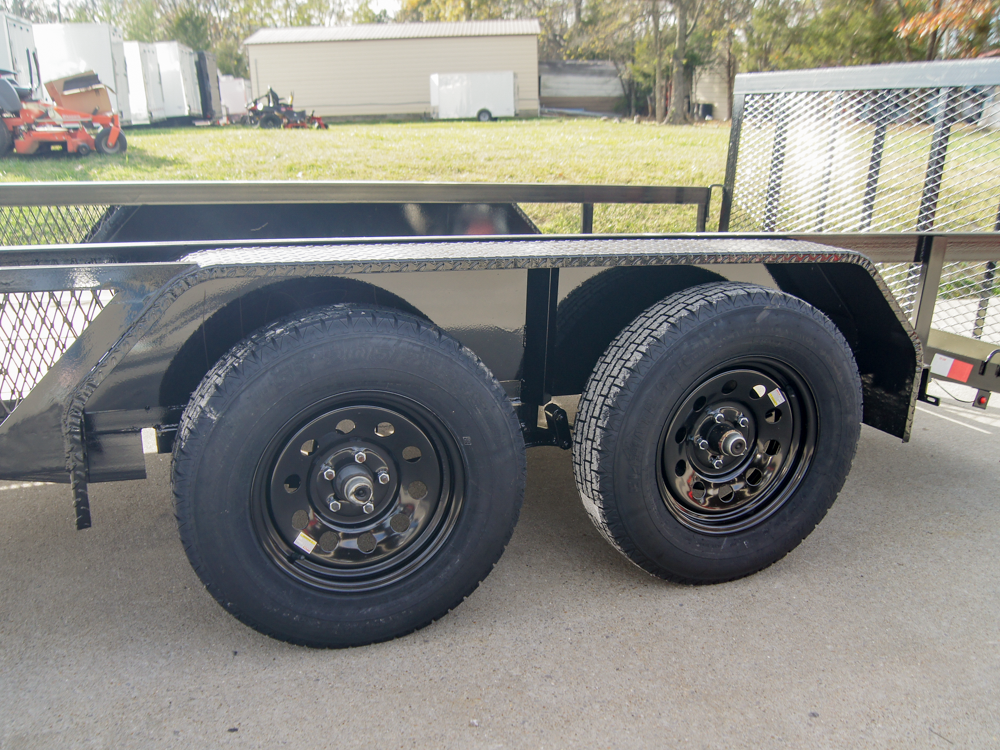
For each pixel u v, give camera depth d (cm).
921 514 254
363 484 173
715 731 154
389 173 1366
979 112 294
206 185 291
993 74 285
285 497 172
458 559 183
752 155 367
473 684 168
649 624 191
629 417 182
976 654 180
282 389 158
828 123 334
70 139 1290
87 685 166
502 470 181
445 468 184
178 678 169
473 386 174
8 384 172
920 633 189
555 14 4625
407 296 181
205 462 155
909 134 311
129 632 186
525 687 167
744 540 205
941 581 213
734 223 382
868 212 328
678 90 3155
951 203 306
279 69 2988
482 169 1426
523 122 2752
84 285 150
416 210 327
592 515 195
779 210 360
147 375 170
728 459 203
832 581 212
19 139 1248
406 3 5244
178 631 186
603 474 184
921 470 292
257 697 163
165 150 1509
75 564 217
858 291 217
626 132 2247
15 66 1323
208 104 2575
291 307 179
